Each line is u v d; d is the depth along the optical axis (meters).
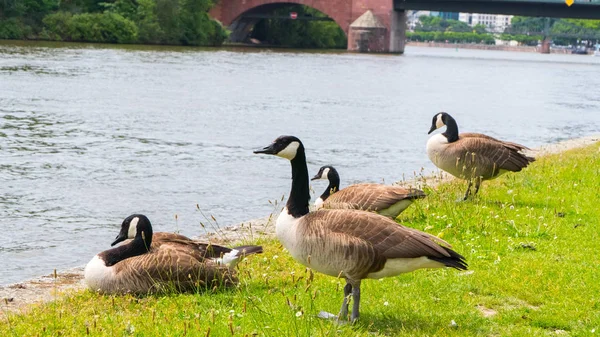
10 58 75.19
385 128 40.91
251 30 153.62
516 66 124.25
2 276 14.59
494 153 15.95
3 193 22.16
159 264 10.12
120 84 57.81
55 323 9.20
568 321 9.40
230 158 29.66
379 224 8.55
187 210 20.73
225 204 21.59
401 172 27.73
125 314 9.53
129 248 10.55
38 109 41.72
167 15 118.69
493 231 13.68
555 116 50.09
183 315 9.35
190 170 26.81
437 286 10.66
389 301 10.03
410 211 15.43
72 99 47.19
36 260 15.80
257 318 9.16
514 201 16.53
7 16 105.75
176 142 33.12
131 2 118.12
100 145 31.45
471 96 63.53
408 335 8.79
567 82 86.62
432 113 49.56
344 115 46.16
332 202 13.59
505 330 9.09
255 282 10.84
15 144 30.72
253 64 89.88
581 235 13.54
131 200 21.81
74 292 10.70
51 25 107.81
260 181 25.25
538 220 14.32
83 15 109.56
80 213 20.12
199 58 94.25
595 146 28.00
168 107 45.97
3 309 10.23
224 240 13.74
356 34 142.25
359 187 13.67
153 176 25.50
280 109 47.75
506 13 128.12
